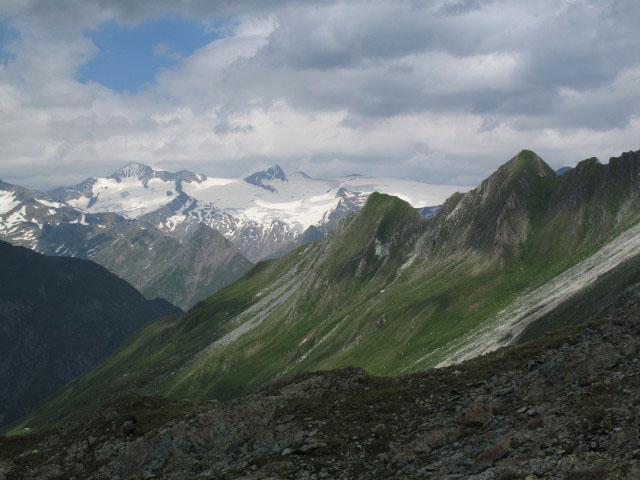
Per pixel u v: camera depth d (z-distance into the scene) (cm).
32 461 4703
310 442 3638
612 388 3080
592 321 4569
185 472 3806
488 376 4088
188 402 5644
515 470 2542
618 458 2377
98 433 4941
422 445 3244
